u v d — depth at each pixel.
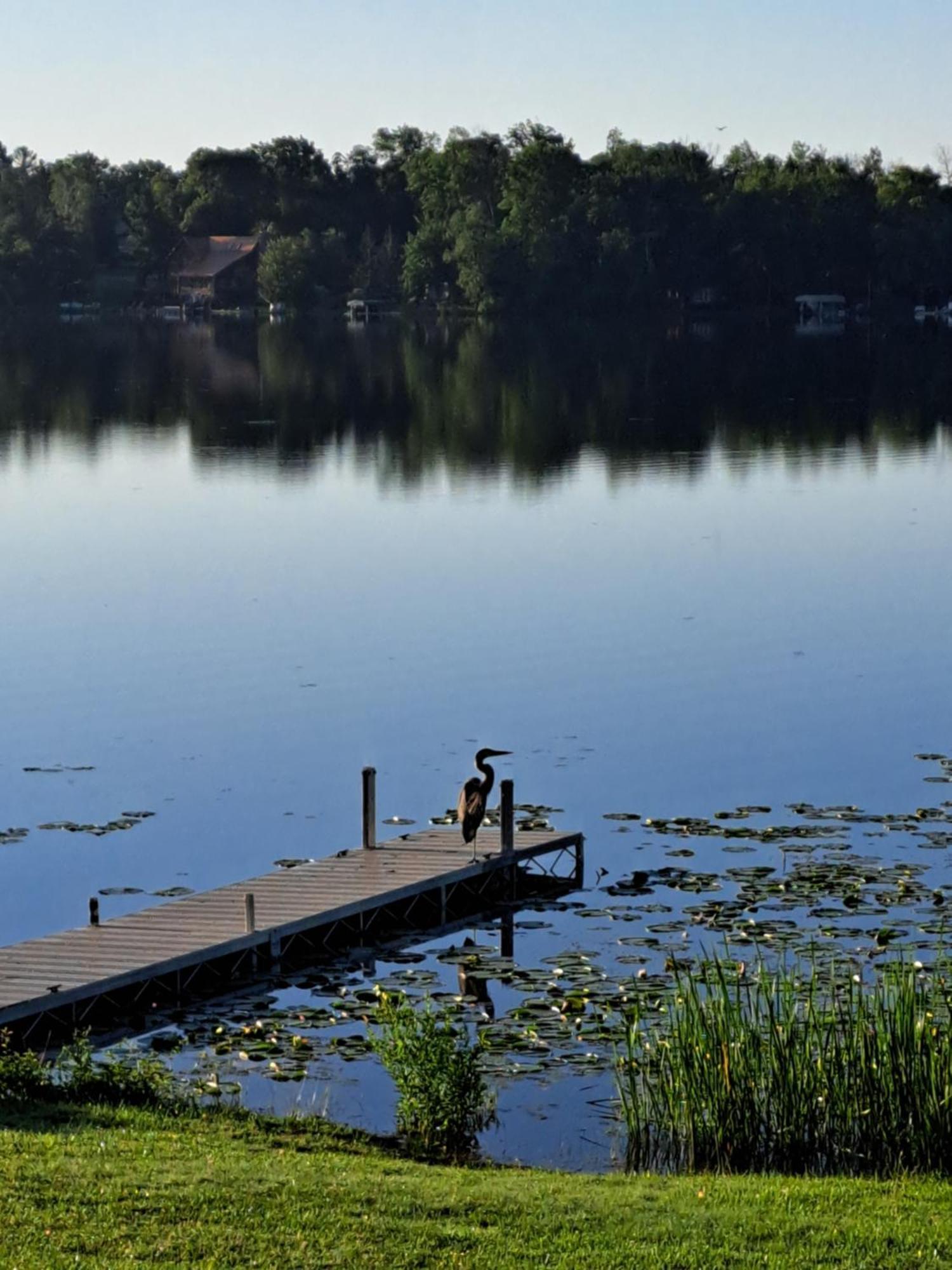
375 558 51.34
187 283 191.25
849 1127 16.27
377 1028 20.88
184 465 71.25
